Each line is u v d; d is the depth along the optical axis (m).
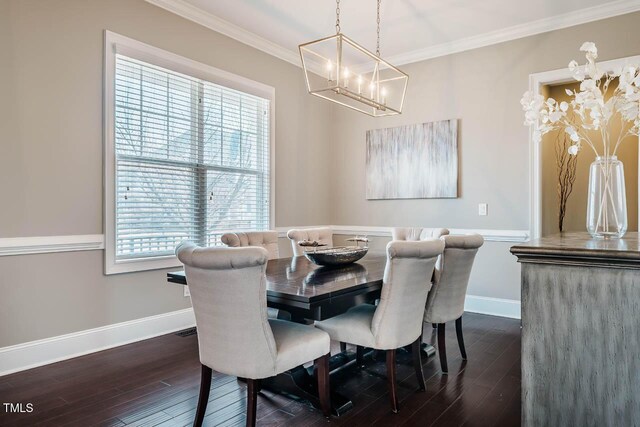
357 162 5.21
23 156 2.73
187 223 3.75
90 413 2.16
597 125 1.86
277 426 2.04
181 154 3.70
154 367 2.79
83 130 3.03
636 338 1.23
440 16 3.81
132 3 3.30
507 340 3.41
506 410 2.21
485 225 4.28
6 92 2.65
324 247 3.49
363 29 4.09
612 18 3.61
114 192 3.20
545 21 3.88
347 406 2.21
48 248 2.84
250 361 1.79
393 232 3.67
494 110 4.22
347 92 2.73
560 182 4.43
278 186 4.64
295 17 3.85
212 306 1.81
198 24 3.79
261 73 4.43
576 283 1.31
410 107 4.77
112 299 3.21
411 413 2.18
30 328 2.77
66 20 2.93
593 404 1.28
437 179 4.55
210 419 2.10
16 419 2.09
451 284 2.64
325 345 2.10
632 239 1.73
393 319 2.18
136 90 3.36
